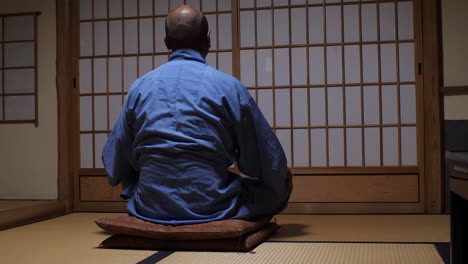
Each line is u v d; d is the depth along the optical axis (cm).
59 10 379
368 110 343
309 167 343
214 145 211
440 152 329
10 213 296
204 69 222
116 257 191
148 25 372
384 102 341
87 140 375
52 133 377
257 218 232
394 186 335
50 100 378
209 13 362
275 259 182
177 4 368
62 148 373
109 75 375
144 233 204
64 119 375
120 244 211
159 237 203
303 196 342
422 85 334
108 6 378
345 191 339
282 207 245
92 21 379
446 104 330
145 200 212
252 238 207
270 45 354
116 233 211
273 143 223
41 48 382
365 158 342
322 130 347
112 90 375
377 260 177
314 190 341
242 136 222
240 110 218
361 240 226
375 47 343
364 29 345
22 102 386
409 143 338
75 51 380
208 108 212
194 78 217
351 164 344
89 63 378
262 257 186
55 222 310
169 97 214
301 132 350
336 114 347
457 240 114
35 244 227
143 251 203
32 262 184
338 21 348
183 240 204
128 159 233
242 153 226
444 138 330
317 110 349
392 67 341
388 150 340
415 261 174
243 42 357
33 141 380
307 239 231
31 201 367
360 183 338
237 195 220
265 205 233
